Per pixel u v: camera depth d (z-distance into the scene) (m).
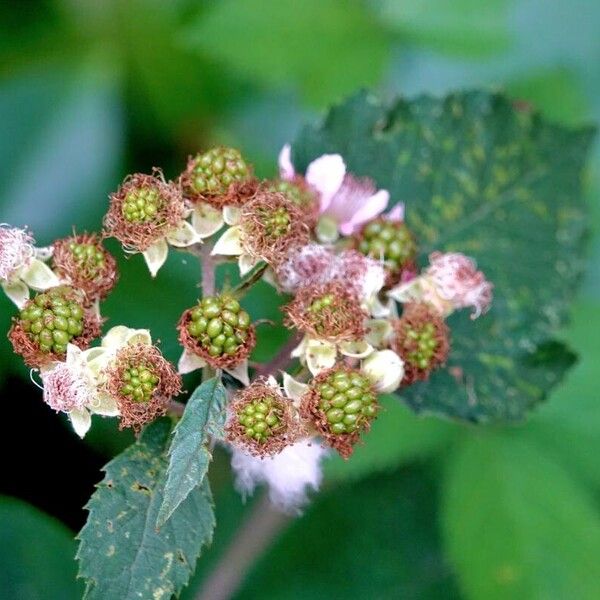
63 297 0.29
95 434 0.34
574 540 0.34
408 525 0.35
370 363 0.29
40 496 0.34
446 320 0.33
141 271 0.35
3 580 0.32
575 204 0.33
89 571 0.28
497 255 0.33
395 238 0.31
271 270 0.30
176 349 0.30
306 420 0.29
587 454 0.35
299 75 0.37
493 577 0.34
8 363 0.34
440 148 0.33
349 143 0.33
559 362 0.33
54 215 0.37
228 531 0.34
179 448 0.27
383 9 0.37
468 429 0.35
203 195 0.29
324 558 0.35
